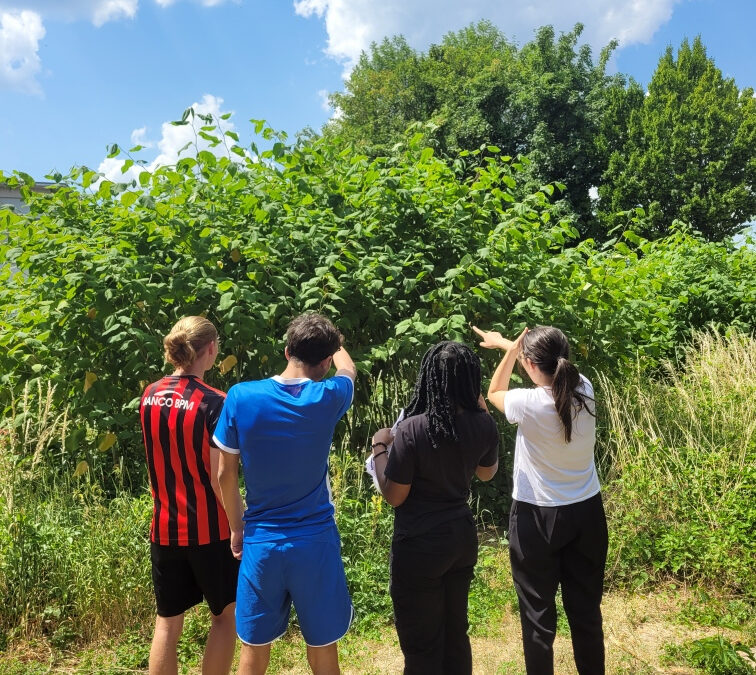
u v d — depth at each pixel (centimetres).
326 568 273
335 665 280
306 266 546
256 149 585
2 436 500
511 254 595
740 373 735
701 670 353
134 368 496
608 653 370
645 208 2581
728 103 2689
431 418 274
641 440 556
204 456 300
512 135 2598
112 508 464
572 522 300
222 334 544
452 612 288
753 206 2595
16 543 401
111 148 538
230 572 309
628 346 673
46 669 356
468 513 286
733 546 453
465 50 3431
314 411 273
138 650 371
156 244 534
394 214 574
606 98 2798
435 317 571
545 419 297
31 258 512
